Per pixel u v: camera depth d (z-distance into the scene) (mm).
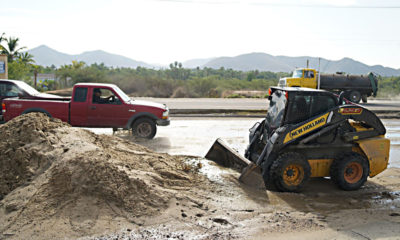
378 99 32156
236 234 4352
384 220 4977
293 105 6336
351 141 6523
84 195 4711
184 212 4836
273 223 4738
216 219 4773
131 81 44188
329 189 6430
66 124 6664
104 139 6789
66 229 4191
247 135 11516
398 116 17422
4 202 4645
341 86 23047
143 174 5590
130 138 10352
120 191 4840
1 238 3988
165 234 4254
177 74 80062
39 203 4500
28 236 4035
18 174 5141
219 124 13984
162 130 12266
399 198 6008
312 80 23016
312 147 6309
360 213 5246
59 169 4875
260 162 6312
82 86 10180
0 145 5480
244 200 5527
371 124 6539
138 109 10312
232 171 6734
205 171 6641
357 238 4328
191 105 20750
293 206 5445
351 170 6320
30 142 5539
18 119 6008
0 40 45594
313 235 4391
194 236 4242
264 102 24688
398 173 7543
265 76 124375
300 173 6098
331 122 6281
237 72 125000
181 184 5801
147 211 4695
